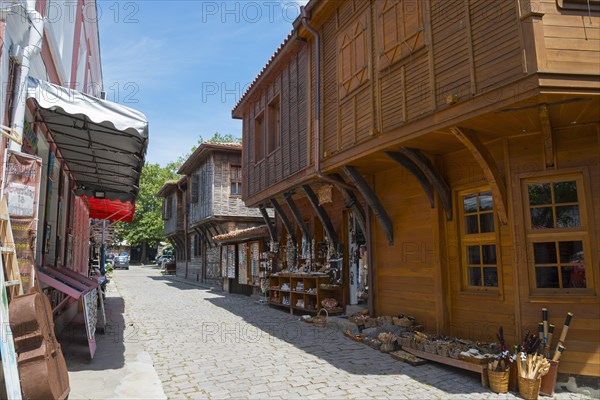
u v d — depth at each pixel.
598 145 5.41
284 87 10.89
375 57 7.07
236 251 18.03
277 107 12.18
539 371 4.97
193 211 23.58
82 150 7.66
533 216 5.80
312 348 7.38
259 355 6.92
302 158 9.62
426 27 5.95
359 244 10.07
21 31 4.70
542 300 5.52
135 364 6.24
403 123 6.19
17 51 4.62
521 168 5.86
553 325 5.38
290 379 5.63
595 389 5.14
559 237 5.57
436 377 5.68
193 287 20.98
